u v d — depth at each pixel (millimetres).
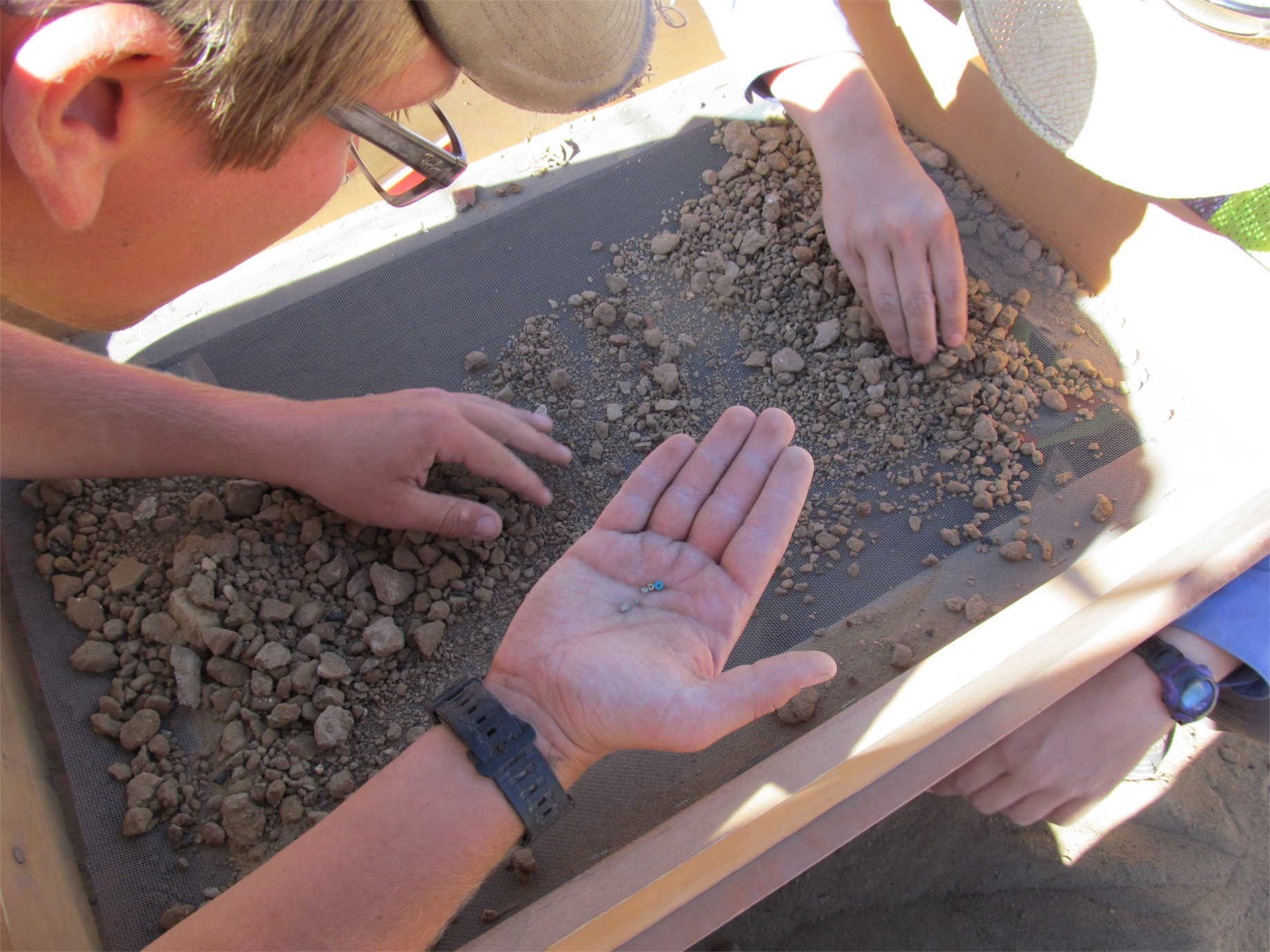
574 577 447
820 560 560
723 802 369
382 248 699
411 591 539
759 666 380
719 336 642
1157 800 649
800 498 451
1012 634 404
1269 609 529
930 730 402
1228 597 538
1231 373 571
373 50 371
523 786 378
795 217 675
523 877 467
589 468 588
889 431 597
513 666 418
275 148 392
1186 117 489
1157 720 537
